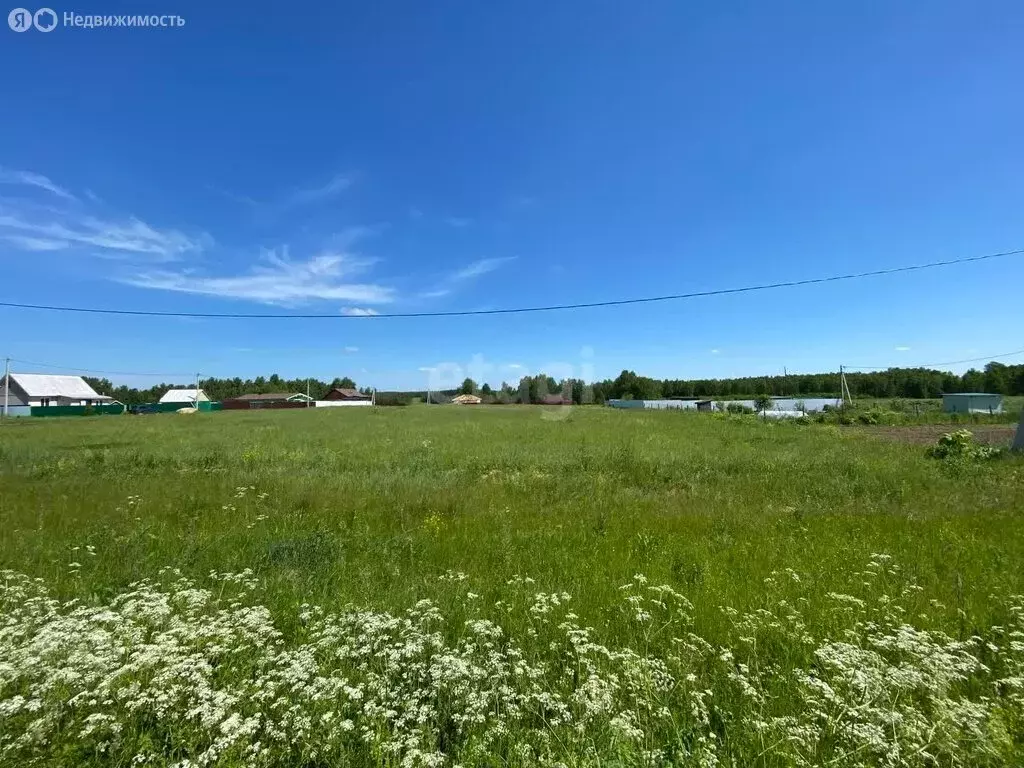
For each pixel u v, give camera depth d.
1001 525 6.50
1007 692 2.94
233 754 2.20
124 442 18.50
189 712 2.32
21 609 3.56
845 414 38.78
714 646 3.41
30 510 7.57
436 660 2.91
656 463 12.22
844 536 6.16
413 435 21.14
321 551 5.44
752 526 6.73
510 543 5.95
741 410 51.97
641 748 2.26
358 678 2.82
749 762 2.27
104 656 2.61
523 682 2.78
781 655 3.26
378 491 9.25
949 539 5.90
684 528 6.68
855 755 2.23
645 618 3.53
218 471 11.50
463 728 2.50
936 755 2.30
